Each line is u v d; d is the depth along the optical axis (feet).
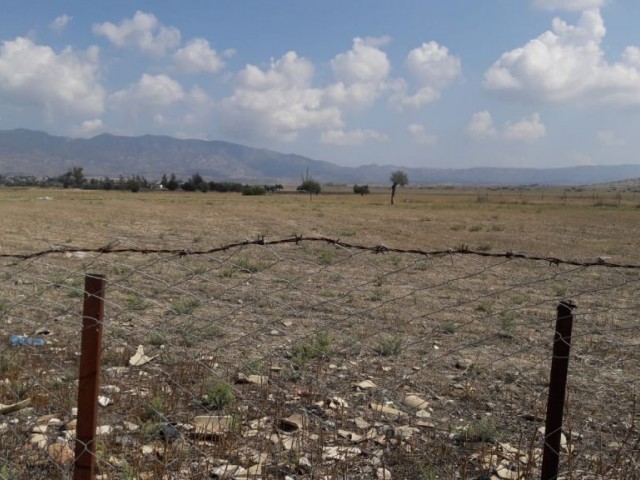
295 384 19.65
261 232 84.43
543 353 24.36
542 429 16.19
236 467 13.48
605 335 27.40
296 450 14.39
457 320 30.30
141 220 104.83
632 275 47.88
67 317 28.02
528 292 39.68
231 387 17.30
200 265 47.55
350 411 17.39
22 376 18.83
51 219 102.68
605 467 13.93
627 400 18.75
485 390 19.65
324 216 128.36
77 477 11.16
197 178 462.19
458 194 495.82
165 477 12.87
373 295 35.78
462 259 57.11
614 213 164.04
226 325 27.71
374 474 13.58
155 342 23.88
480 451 14.85
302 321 29.32
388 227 99.71
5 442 14.48
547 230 98.32
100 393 17.67
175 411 16.69
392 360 22.91
